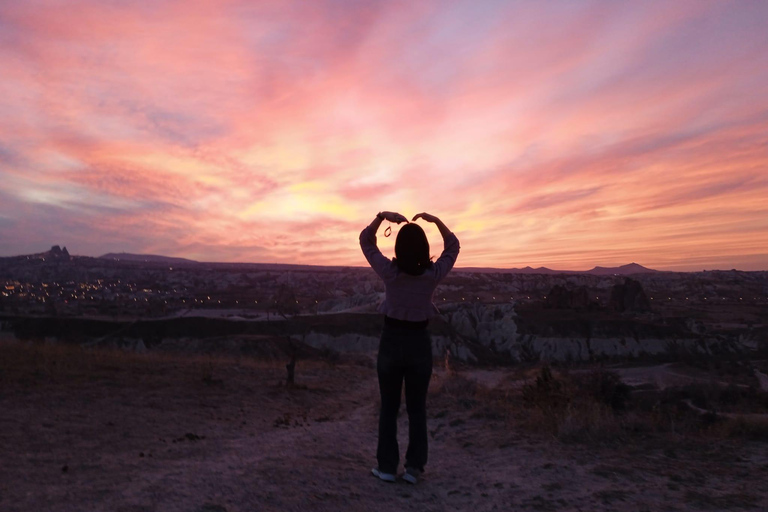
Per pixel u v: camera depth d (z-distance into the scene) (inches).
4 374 391.5
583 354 3137.3
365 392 553.9
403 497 159.8
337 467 192.4
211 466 193.3
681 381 768.9
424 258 170.9
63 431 261.1
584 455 201.5
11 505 148.9
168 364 561.6
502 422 282.8
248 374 574.2
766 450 202.2
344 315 3193.9
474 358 2849.4
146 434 271.3
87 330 2906.0
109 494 156.3
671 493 151.9
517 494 159.3
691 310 6653.5
